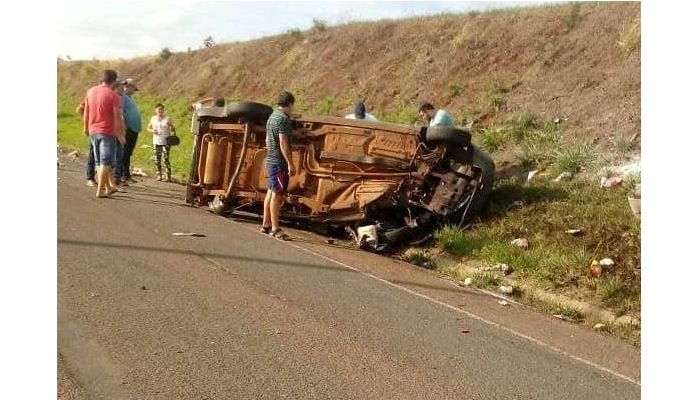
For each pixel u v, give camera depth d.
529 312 6.21
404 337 5.05
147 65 36.69
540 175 9.68
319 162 8.60
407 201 8.20
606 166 9.23
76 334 4.48
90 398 3.68
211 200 9.61
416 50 16.84
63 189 9.81
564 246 7.33
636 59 11.26
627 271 6.64
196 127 9.62
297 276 6.38
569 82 11.89
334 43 21.34
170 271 6.05
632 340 5.63
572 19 13.48
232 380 4.05
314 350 4.62
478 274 7.15
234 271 6.29
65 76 43.66
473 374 4.48
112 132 9.47
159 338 4.56
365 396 4.00
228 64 27.94
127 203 9.20
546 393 4.29
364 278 6.61
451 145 8.34
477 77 13.94
